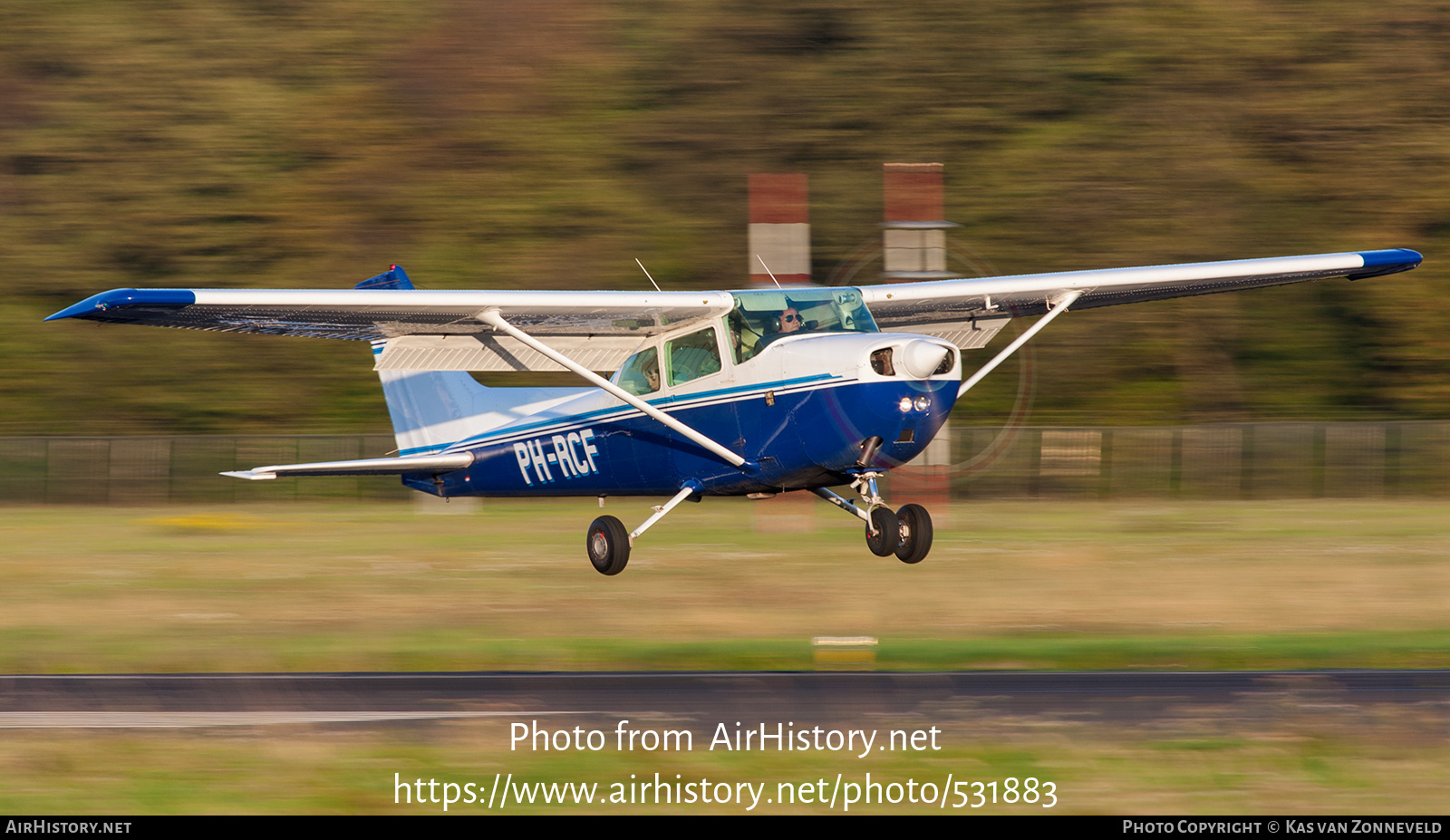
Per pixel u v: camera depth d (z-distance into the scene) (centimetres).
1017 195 8600
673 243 8794
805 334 3722
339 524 6366
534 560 4919
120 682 2942
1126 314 8375
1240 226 8525
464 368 4103
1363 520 6022
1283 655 3139
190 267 8950
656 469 4091
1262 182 8706
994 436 7169
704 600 3916
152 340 8769
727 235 8838
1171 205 8556
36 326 8781
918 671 3000
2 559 5075
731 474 3825
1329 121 8812
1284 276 4681
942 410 3453
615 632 3459
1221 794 2092
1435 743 2355
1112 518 6144
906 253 5462
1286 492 7106
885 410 3397
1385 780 2153
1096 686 2823
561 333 4034
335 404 8525
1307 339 8500
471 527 6178
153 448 7450
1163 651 3155
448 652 3222
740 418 3722
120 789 2159
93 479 7419
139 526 6278
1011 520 6091
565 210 8906
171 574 4631
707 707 2656
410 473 4812
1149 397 8225
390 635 3456
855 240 8644
